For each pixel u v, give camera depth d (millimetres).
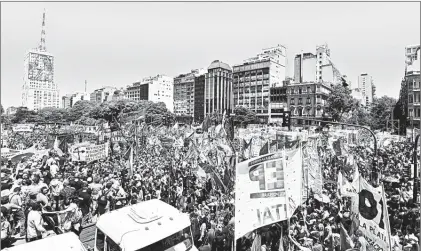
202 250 10781
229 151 23906
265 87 117375
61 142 25156
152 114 109500
